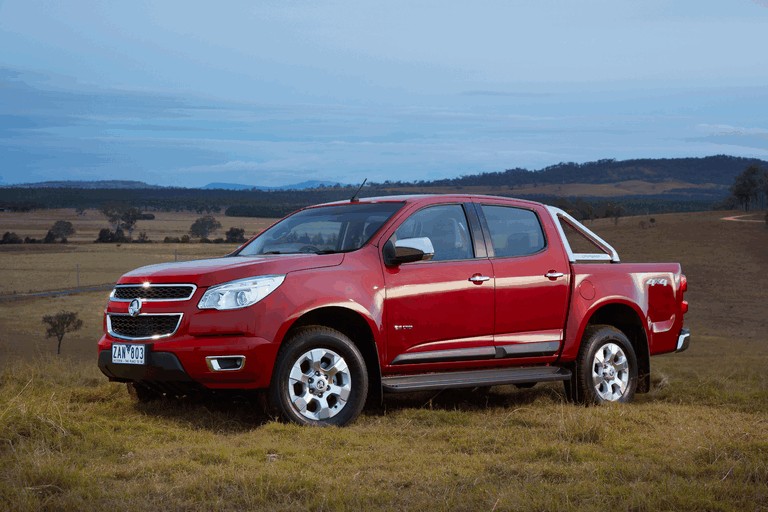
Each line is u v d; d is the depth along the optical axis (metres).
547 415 6.51
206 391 5.94
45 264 180.75
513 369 7.06
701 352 43.75
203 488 4.09
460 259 6.80
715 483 4.33
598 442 5.57
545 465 4.76
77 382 8.45
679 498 4.04
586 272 7.48
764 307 99.31
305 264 6.08
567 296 7.31
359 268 6.25
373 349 6.27
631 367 7.73
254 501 3.97
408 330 6.41
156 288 6.03
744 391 8.82
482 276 6.80
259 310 5.78
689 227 160.25
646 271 8.00
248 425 5.96
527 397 7.71
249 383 5.77
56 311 112.06
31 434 5.14
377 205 6.87
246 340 5.73
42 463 4.41
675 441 5.57
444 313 6.57
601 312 7.85
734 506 4.00
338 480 4.35
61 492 4.09
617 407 7.01
